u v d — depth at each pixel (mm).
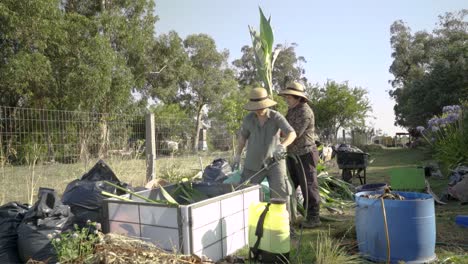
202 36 34125
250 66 50000
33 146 7379
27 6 16094
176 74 29938
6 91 17156
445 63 23531
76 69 17750
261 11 6328
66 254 2934
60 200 3617
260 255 3295
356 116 29016
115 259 2742
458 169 6219
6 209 3615
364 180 8195
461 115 9641
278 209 3236
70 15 18750
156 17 24234
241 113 18484
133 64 24344
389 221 3213
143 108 25297
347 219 4957
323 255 3275
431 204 3242
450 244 3676
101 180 4441
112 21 20500
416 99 25391
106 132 8414
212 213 3426
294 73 47969
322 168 6848
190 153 10648
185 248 3152
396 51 40531
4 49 16609
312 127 4664
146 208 3328
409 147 23781
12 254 3391
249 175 4371
